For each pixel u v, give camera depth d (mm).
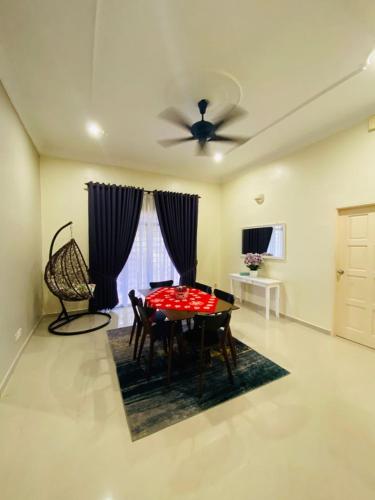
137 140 3369
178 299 2609
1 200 2086
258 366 2379
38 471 1302
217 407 1810
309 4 1429
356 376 2205
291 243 3717
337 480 1252
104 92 2273
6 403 1842
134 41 1688
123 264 4297
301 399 1891
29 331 2986
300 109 2600
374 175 2660
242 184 4805
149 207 4664
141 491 1202
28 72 1997
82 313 3967
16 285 2469
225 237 5383
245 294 4773
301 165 3520
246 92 2277
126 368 2361
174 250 4840
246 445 1468
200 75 2041
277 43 1717
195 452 1420
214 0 1404
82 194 4070
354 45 1740
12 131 2416
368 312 2803
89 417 1703
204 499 1165
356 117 2750
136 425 1628
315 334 3189
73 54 1812
